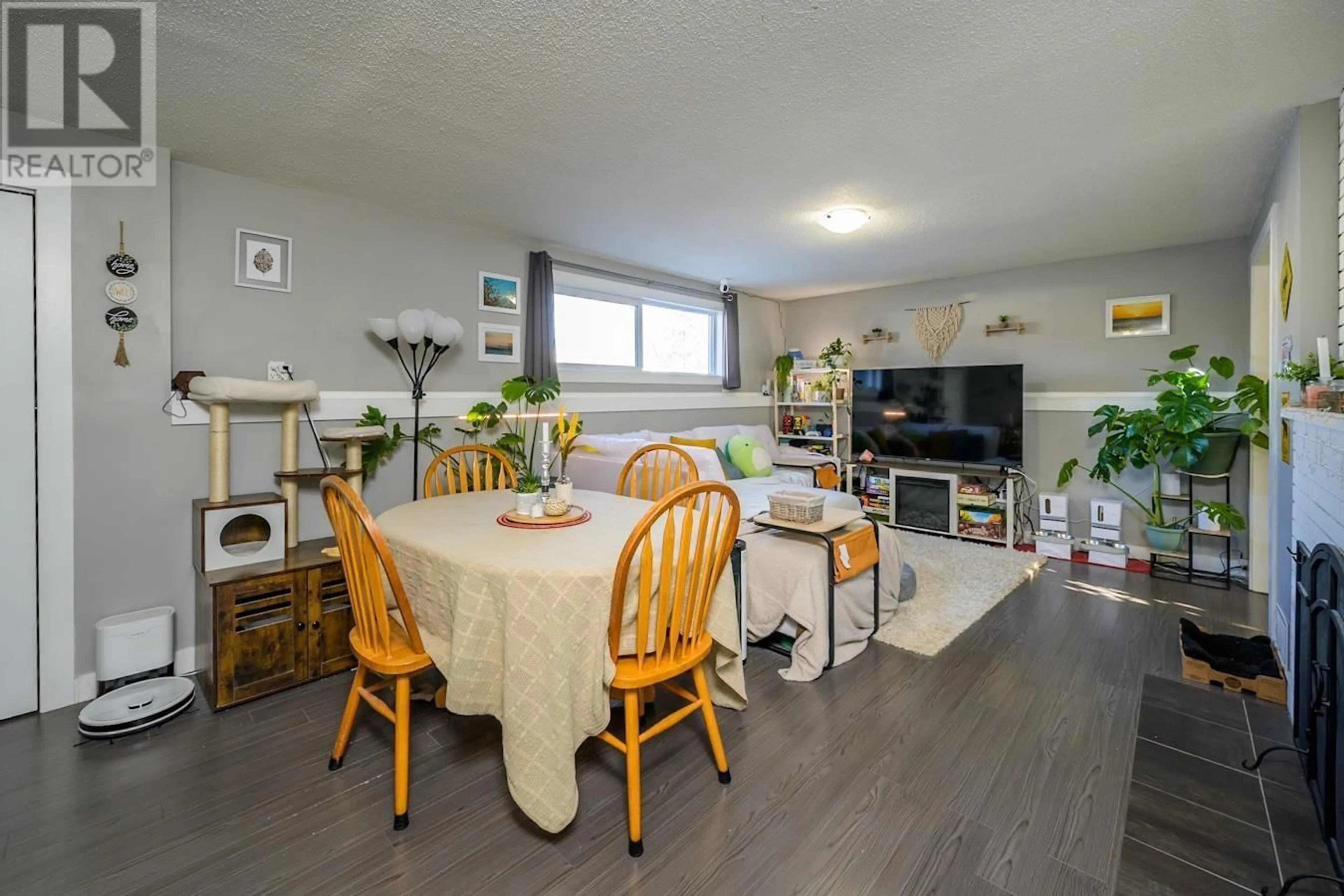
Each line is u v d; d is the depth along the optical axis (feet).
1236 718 6.87
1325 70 6.01
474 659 4.92
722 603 5.92
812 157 8.14
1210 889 4.47
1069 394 14.49
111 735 6.40
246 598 7.25
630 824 4.85
